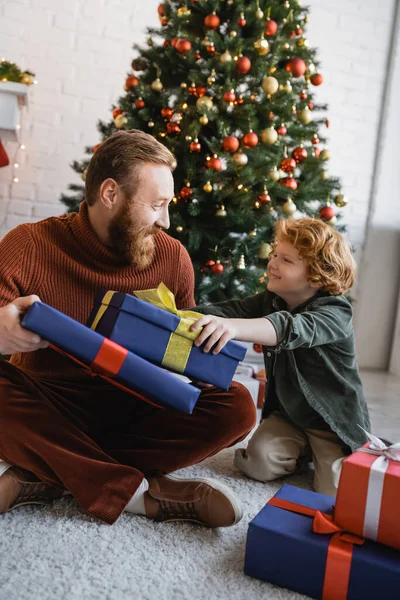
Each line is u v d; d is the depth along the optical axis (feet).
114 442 4.03
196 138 7.13
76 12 9.48
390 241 11.16
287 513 3.25
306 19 7.81
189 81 7.50
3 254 3.77
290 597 2.96
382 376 10.53
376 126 11.00
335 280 4.29
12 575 2.93
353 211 11.07
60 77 9.53
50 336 3.12
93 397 3.94
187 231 7.20
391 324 11.30
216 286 7.27
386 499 2.89
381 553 2.90
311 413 4.61
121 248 3.88
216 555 3.31
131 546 3.32
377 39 10.85
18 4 9.21
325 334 4.03
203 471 4.71
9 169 9.50
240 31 7.42
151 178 3.77
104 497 3.50
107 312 3.43
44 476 3.57
